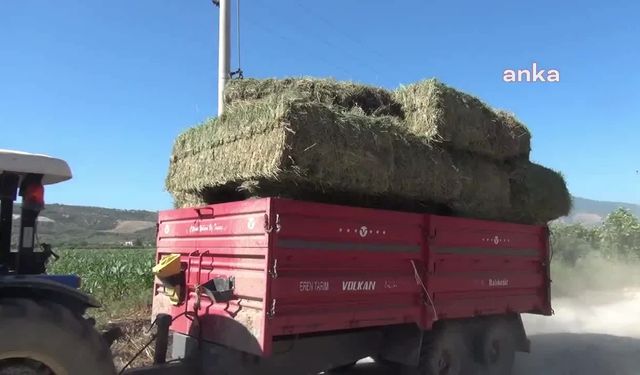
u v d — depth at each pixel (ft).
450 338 21.38
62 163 14.01
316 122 16.67
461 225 21.54
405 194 19.51
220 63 34.47
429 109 20.76
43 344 11.69
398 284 18.95
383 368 24.56
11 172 13.47
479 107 22.54
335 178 17.10
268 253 15.38
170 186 21.65
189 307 18.95
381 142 18.30
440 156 20.72
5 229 13.85
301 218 16.22
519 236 24.89
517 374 26.05
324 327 16.74
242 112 18.06
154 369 16.46
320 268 16.69
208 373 17.47
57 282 13.03
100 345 12.53
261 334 15.35
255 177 17.11
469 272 21.89
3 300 11.84
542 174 25.95
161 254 21.61
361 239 17.85
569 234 89.61
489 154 23.07
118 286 42.60
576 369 27.45
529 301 25.39
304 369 17.57
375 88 22.20
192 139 20.62
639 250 91.56
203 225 18.75
